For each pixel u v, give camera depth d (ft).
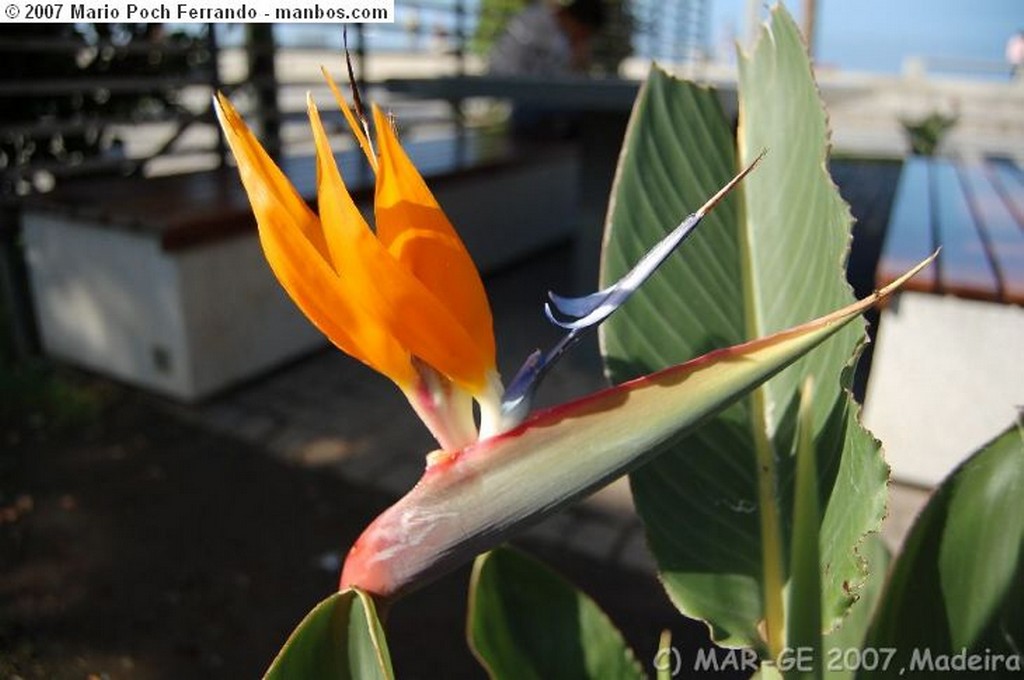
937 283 2.64
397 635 2.34
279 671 0.78
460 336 0.82
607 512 2.91
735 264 1.18
